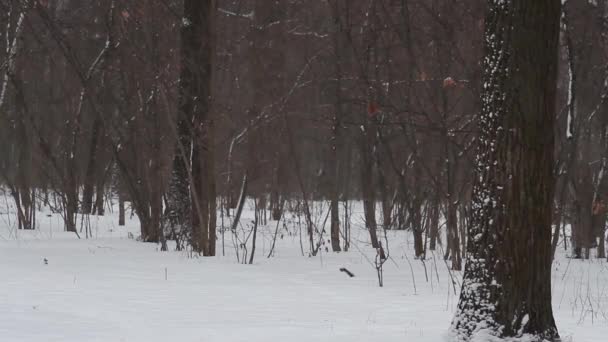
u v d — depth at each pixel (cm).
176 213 2319
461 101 2497
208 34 2223
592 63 2620
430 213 2741
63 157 3359
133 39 2270
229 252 2345
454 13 2175
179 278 1595
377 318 1144
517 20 899
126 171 2491
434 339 938
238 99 3294
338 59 2588
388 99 2227
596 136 2969
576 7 2411
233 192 4134
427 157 2514
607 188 2784
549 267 916
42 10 2408
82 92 3262
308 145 4275
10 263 1752
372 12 2439
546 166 903
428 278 1792
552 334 912
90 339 918
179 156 2338
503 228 898
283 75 3206
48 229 3108
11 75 2861
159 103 2464
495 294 902
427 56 2267
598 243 3059
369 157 2703
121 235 3016
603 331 1075
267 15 3228
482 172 926
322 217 4044
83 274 1597
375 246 2636
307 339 940
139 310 1155
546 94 903
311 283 1602
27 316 1051
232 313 1160
